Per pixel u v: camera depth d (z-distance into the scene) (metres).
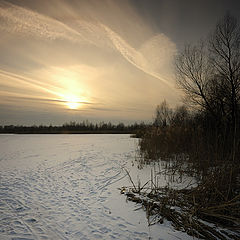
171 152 9.02
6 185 5.87
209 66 12.37
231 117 9.68
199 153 6.55
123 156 10.97
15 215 3.86
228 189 3.94
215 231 3.08
